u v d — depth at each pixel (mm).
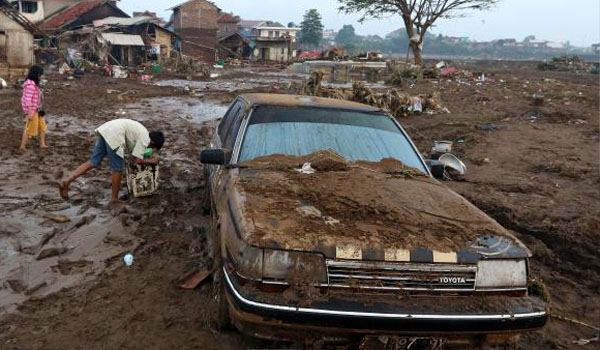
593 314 4312
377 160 4434
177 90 24016
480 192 7684
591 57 167625
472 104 19578
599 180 8406
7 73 27578
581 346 3785
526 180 8453
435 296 2949
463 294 2986
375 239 3018
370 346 2900
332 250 2904
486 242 3178
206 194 5930
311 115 4715
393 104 16203
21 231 5285
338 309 2764
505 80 33938
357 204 3498
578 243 5711
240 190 3611
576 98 20375
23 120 12672
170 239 5281
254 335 2871
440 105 17766
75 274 4410
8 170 7688
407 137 4855
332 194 3654
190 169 8461
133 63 44469
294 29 99688
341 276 2879
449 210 3611
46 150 9203
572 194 7672
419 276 2934
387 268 2908
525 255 3146
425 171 4543
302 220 3178
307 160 4262
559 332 3977
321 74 18188
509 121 14953
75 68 34406
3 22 28750
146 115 15055
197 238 5324
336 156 4324
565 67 58719
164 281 4352
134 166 6527
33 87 8922
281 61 63250
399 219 3326
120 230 5477
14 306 3824
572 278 5082
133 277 4402
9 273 4348
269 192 3592
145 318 3754
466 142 11859
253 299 2777
